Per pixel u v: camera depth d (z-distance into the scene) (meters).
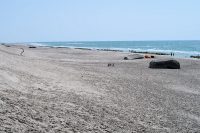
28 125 8.96
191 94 21.62
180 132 12.11
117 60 55.88
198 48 152.25
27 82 16.06
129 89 20.58
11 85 14.01
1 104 10.07
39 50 92.75
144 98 18.09
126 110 14.12
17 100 11.34
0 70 17.02
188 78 31.03
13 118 9.08
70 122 10.45
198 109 16.84
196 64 48.25
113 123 11.59
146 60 54.12
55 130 9.25
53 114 10.88
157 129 11.98
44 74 20.89
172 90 22.72
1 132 7.76
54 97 13.79
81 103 13.64
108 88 19.56
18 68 20.69
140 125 12.10
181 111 15.97
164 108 16.16
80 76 23.75
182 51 118.69
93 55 74.88
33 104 11.45
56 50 96.50
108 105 14.40
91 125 10.70
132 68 39.38
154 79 28.41
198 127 13.27
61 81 19.12
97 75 26.27
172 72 36.25
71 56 69.88
